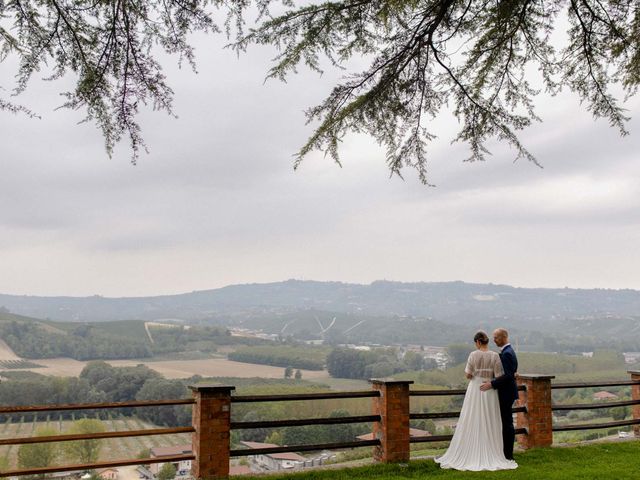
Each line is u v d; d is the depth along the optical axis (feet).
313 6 18.08
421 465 25.41
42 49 16.15
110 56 16.35
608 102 21.83
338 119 20.03
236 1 16.66
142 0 15.90
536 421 29.01
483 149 22.74
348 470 24.58
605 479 22.71
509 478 22.88
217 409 22.75
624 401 31.76
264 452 23.95
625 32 20.62
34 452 134.31
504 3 19.34
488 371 25.41
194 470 22.79
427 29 20.11
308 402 159.84
